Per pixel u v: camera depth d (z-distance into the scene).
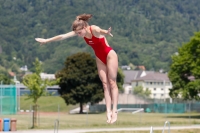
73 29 21.83
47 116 149.88
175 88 144.38
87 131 80.31
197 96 135.50
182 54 142.88
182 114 173.25
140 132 78.44
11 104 154.62
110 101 22.83
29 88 95.38
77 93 182.25
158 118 136.00
